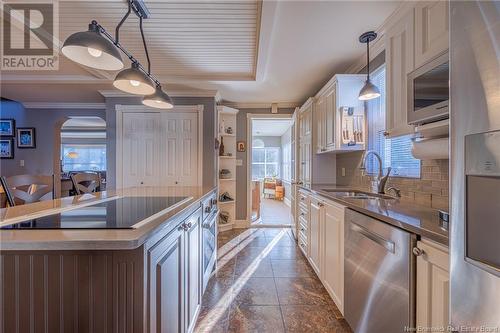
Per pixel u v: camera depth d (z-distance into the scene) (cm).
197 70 302
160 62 278
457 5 70
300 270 263
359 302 148
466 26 67
